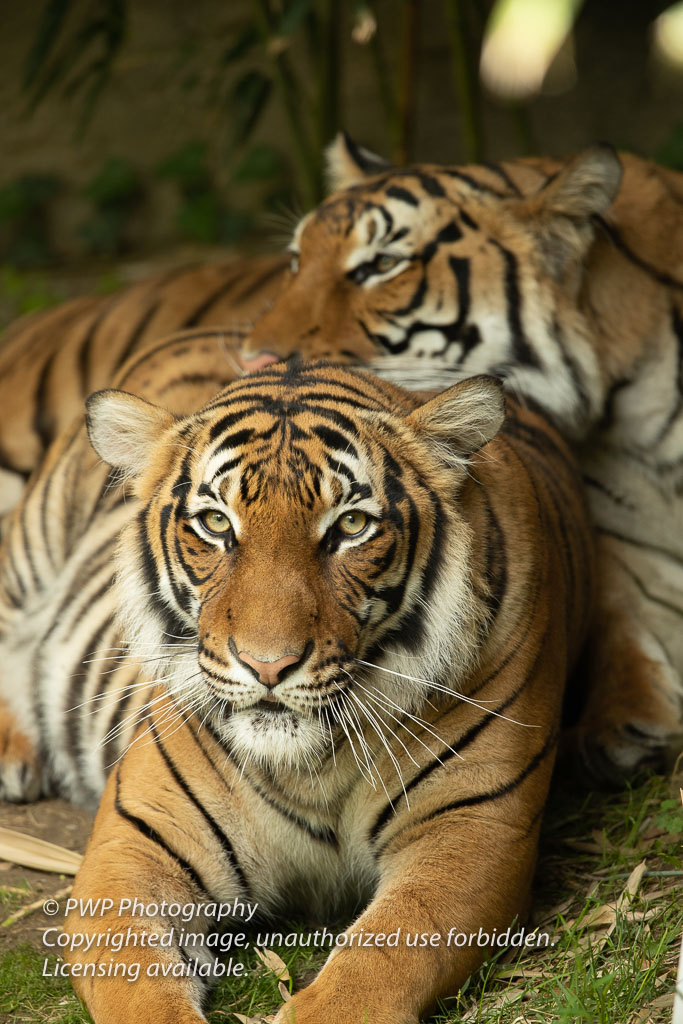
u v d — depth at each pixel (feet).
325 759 19.22
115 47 42.86
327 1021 16.38
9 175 74.79
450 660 18.60
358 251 26.68
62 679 25.57
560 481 24.58
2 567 28.45
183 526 18.48
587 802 25.00
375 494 17.98
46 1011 18.94
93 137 73.56
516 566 19.85
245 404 18.88
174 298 35.76
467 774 19.27
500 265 26.53
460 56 40.73
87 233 72.49
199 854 19.72
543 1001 17.78
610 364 27.17
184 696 19.16
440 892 18.26
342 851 20.24
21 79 72.64
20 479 34.40
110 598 24.94
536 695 20.07
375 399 19.47
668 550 28.04
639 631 27.66
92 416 19.79
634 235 27.94
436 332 26.73
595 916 19.97
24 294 65.82
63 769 25.94
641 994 17.39
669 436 27.50
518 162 28.99
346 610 17.66
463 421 18.78
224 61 42.29
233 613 17.20
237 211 72.64
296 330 26.53
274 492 17.57
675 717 26.27
